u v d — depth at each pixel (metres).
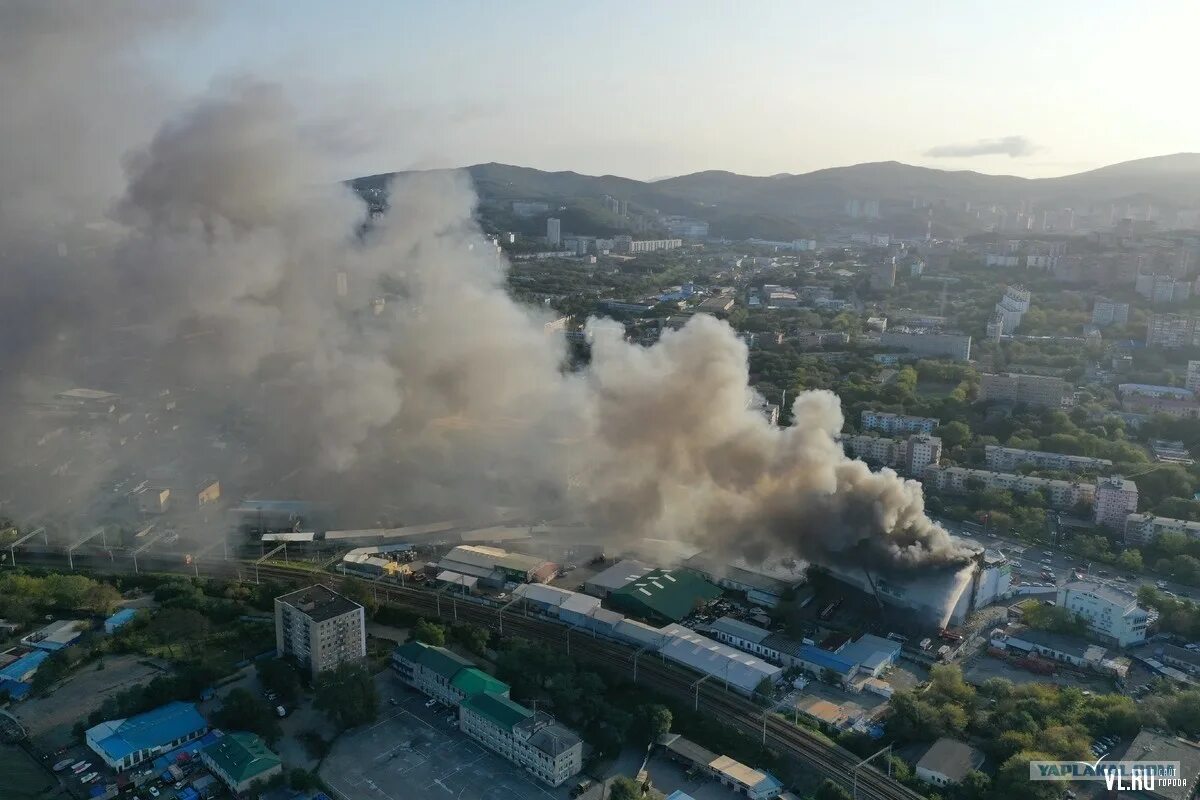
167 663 182.25
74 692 171.50
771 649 186.88
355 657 179.12
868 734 160.38
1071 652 187.00
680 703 168.38
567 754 148.00
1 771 146.75
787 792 147.25
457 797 144.25
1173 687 170.62
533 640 192.50
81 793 142.25
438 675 170.75
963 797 141.38
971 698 167.25
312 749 155.50
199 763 151.00
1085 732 153.75
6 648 186.75
